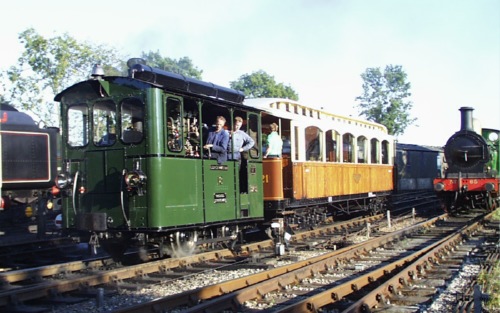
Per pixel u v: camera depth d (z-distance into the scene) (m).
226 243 11.65
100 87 9.91
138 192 9.27
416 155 33.66
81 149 10.22
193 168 10.00
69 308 7.38
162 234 9.88
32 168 15.05
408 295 7.88
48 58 21.16
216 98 10.70
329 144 16.58
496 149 23.02
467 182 20.69
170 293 8.15
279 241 12.46
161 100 9.38
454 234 13.73
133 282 8.78
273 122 14.09
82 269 10.02
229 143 11.08
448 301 7.46
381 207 21.70
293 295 7.93
